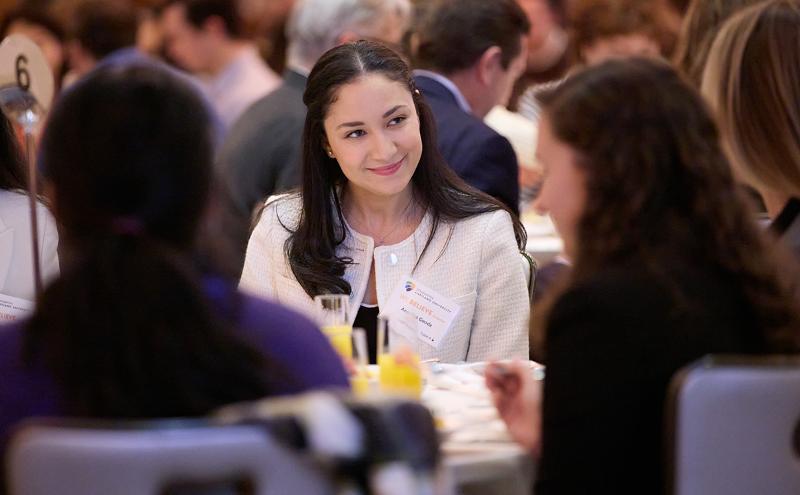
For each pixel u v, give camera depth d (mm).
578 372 4953
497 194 10352
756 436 4824
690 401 4691
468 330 8484
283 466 4059
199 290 4379
